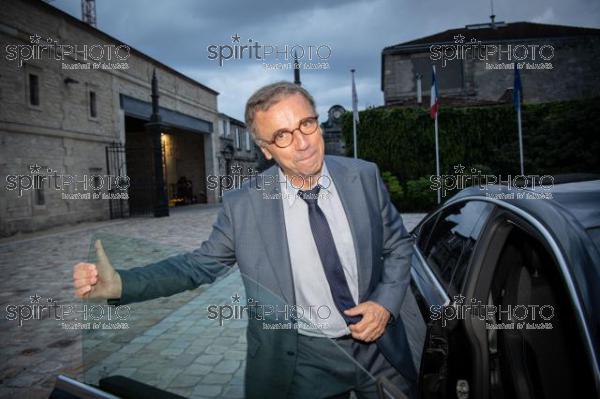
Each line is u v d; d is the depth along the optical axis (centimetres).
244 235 146
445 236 218
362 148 1841
